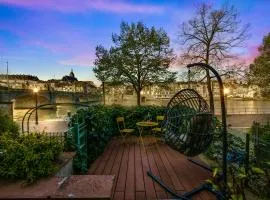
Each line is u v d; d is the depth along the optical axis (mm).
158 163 6992
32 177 3830
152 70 29469
